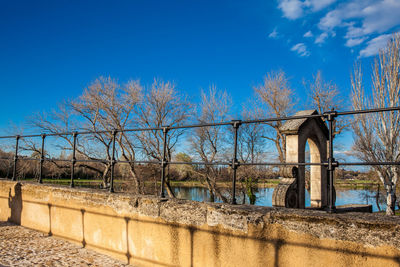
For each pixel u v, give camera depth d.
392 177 14.28
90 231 4.24
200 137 19.66
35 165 21.39
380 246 2.13
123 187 21.27
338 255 2.31
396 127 14.26
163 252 3.41
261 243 2.71
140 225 3.66
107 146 21.17
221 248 2.96
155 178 20.28
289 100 22.34
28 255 3.88
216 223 3.01
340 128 21.14
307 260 2.45
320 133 7.01
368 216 2.38
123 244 3.82
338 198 21.56
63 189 4.73
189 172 21.12
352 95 15.88
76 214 4.47
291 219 2.56
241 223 2.84
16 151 6.16
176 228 3.33
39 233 5.00
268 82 22.33
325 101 21.80
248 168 19.45
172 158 20.92
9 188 5.94
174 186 24.31
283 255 2.58
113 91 20.83
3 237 4.70
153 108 20.33
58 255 3.92
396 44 14.75
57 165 21.33
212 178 19.59
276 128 21.97
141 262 3.61
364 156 15.30
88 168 21.66
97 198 4.19
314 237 2.43
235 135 3.21
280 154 21.59
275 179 21.84
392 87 14.53
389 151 14.30
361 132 15.31
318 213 2.54
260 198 20.97
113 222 3.96
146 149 20.20
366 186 21.28
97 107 20.97
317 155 7.03
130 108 20.83
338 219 2.33
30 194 5.38
